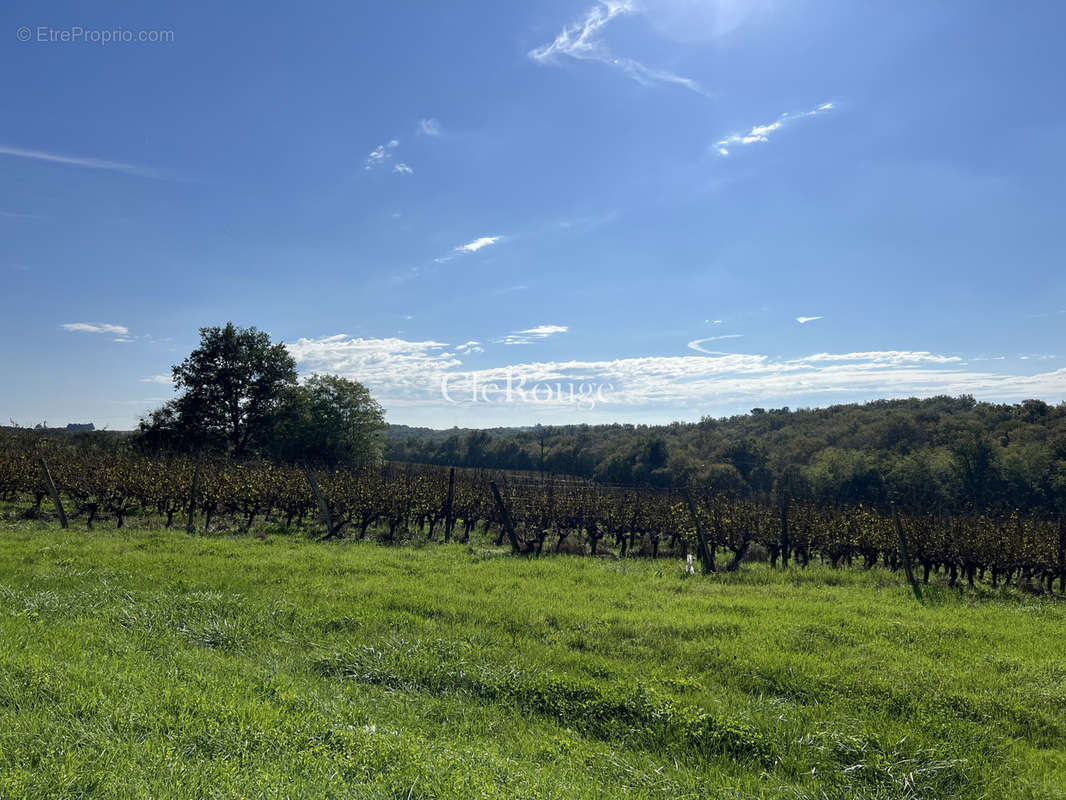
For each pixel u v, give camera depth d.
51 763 4.06
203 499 22.00
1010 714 7.36
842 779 5.75
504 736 6.36
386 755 5.04
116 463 24.62
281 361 53.38
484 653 8.58
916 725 6.82
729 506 22.05
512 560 16.83
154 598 10.12
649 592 13.20
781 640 9.71
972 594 14.82
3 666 5.79
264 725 5.22
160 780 4.01
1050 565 17.70
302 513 23.84
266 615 9.64
